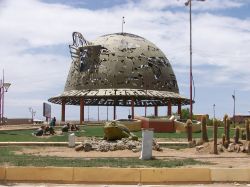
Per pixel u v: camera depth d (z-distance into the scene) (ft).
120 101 369.30
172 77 369.30
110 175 65.87
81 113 339.57
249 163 85.97
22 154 107.45
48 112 342.44
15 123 386.73
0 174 66.69
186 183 65.51
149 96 338.54
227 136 115.55
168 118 224.94
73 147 131.44
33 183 65.87
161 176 65.62
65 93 353.72
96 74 347.56
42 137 175.63
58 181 66.08
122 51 355.56
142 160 89.56
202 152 111.45
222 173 66.23
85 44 359.25
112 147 116.47
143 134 91.86
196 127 209.26
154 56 363.97
